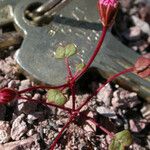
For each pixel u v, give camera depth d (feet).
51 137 0.57
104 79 0.63
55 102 0.55
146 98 0.62
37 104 0.58
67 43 0.62
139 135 0.61
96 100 0.61
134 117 0.62
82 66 0.58
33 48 0.60
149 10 0.75
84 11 0.64
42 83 0.59
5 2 0.62
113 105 0.61
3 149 0.55
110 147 0.54
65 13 0.64
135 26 0.72
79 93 0.61
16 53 0.60
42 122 0.58
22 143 0.56
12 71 0.60
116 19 0.71
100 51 0.62
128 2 0.74
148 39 0.71
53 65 0.60
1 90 0.53
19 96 0.55
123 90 0.62
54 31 0.62
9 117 0.57
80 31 0.63
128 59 0.63
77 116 0.58
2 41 0.61
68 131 0.58
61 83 0.59
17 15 0.61
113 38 0.64
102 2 0.53
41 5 0.62
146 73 0.55
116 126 0.60
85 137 0.58
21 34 0.61
